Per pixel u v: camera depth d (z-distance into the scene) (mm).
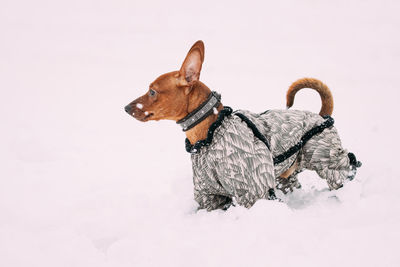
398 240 2617
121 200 3838
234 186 3041
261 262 2514
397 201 3248
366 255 2484
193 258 2615
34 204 3891
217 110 3143
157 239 2912
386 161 4641
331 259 2479
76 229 3240
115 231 3168
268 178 3082
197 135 3154
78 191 4316
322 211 3209
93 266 2672
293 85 3771
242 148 3045
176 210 3484
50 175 4910
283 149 3293
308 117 3508
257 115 3443
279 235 2748
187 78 3074
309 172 4285
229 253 2633
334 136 3480
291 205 3602
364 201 3227
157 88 3125
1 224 3420
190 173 4543
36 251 2875
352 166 3465
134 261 2676
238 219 3018
